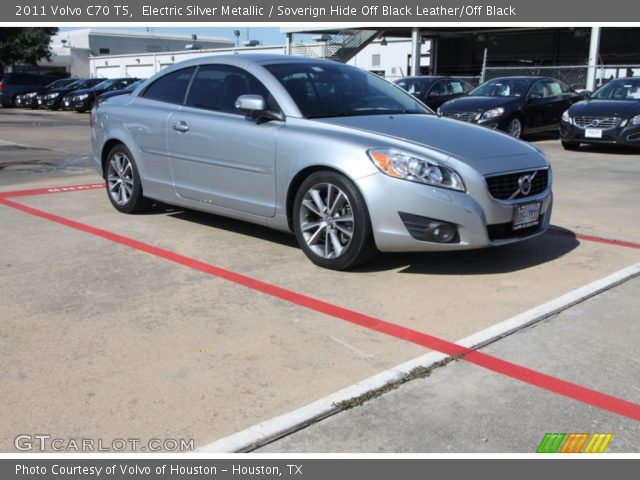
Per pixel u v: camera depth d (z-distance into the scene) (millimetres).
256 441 2609
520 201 4520
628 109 11688
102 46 59125
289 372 3174
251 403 2887
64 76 43906
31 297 4172
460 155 4430
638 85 12555
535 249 5312
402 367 3207
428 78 16797
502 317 3881
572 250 5293
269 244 5438
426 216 4242
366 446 2588
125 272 4684
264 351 3408
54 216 6461
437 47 36719
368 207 4348
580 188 8141
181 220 6281
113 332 3639
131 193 6359
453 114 13438
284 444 2600
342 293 4273
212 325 3744
